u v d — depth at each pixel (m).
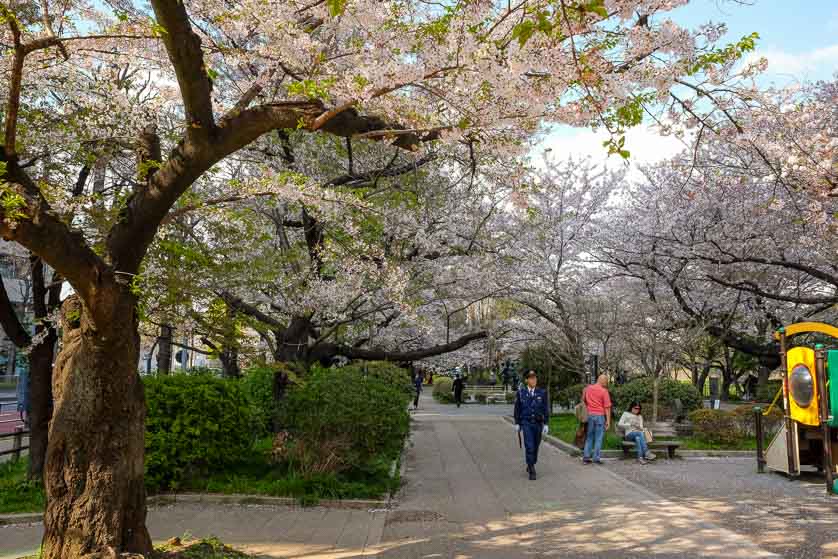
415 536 6.94
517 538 6.83
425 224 12.73
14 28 4.36
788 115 9.05
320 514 8.03
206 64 5.98
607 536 6.85
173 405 8.94
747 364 34.22
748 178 13.28
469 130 5.62
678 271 15.30
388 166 11.46
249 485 9.00
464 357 22.05
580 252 18.00
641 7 5.27
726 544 6.45
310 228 11.73
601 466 12.27
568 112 5.34
